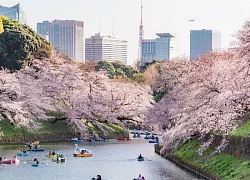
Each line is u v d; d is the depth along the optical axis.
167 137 78.38
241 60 59.94
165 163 74.00
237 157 56.44
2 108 102.69
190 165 66.12
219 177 54.66
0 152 85.31
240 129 59.22
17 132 101.81
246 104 59.03
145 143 105.81
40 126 107.31
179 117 79.06
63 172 67.38
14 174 65.56
